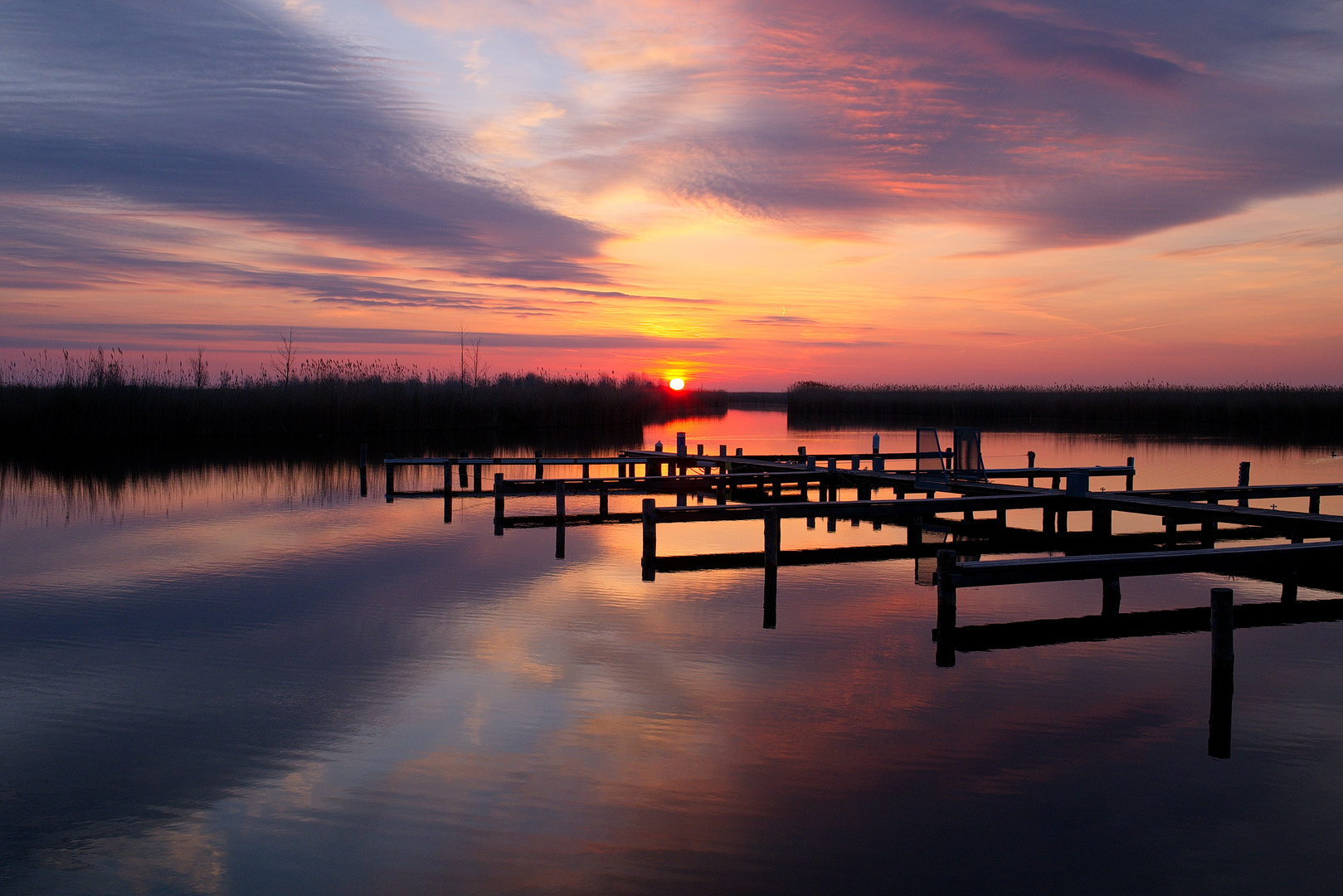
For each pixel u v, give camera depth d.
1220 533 14.48
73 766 5.47
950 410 53.81
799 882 4.28
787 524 15.79
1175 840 4.66
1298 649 7.93
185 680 6.98
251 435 33.03
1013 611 9.25
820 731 6.03
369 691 6.74
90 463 24.55
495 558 12.05
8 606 9.26
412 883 4.27
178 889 4.21
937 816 4.90
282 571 11.09
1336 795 5.15
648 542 10.62
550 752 5.67
